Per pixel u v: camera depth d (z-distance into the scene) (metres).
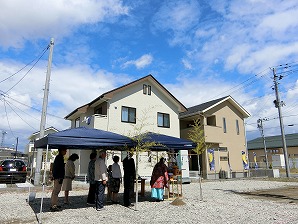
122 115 18.55
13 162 17.19
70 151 21.12
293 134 44.94
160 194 9.47
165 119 20.92
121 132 18.09
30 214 7.30
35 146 8.62
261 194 12.03
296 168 37.50
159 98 20.84
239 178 23.09
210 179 21.67
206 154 22.53
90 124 17.86
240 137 26.33
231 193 12.31
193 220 6.50
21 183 15.72
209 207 8.29
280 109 24.20
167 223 6.21
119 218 6.74
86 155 18.97
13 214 7.31
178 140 9.78
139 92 19.77
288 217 6.78
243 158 25.86
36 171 14.39
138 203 9.09
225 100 25.56
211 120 25.11
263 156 44.78
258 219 6.57
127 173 8.66
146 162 17.66
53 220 6.53
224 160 24.28
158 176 9.61
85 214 7.23
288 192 12.89
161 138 9.37
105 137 7.85
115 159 9.27
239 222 6.27
